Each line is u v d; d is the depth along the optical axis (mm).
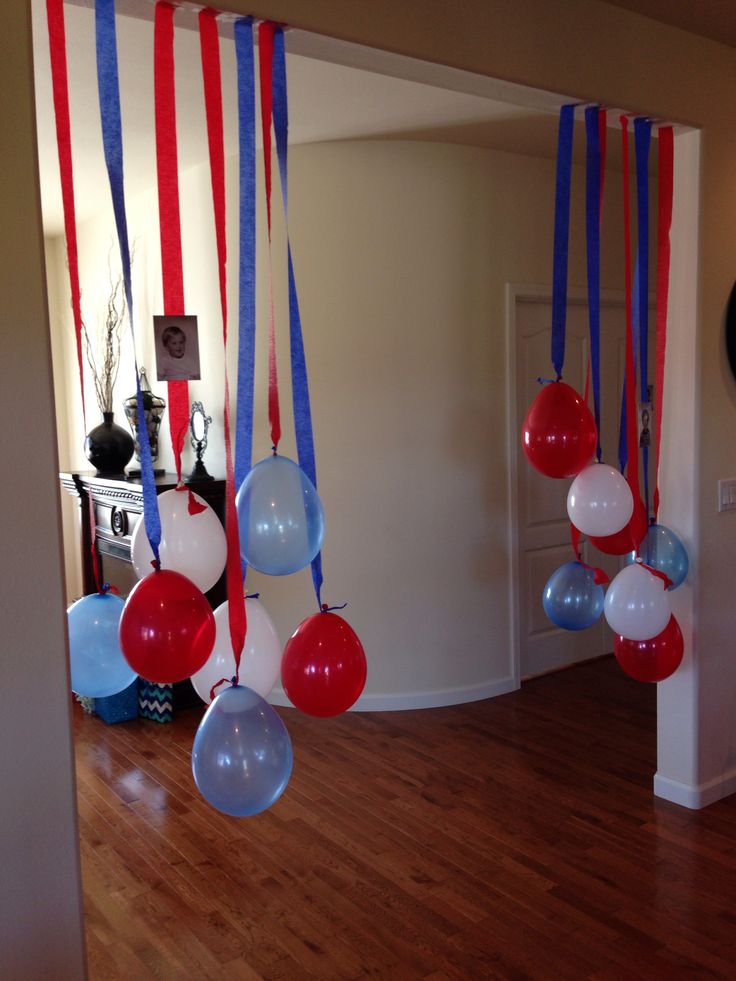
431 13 2182
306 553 1839
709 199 2973
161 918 2547
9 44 1571
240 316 1899
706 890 2607
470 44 2268
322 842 2982
